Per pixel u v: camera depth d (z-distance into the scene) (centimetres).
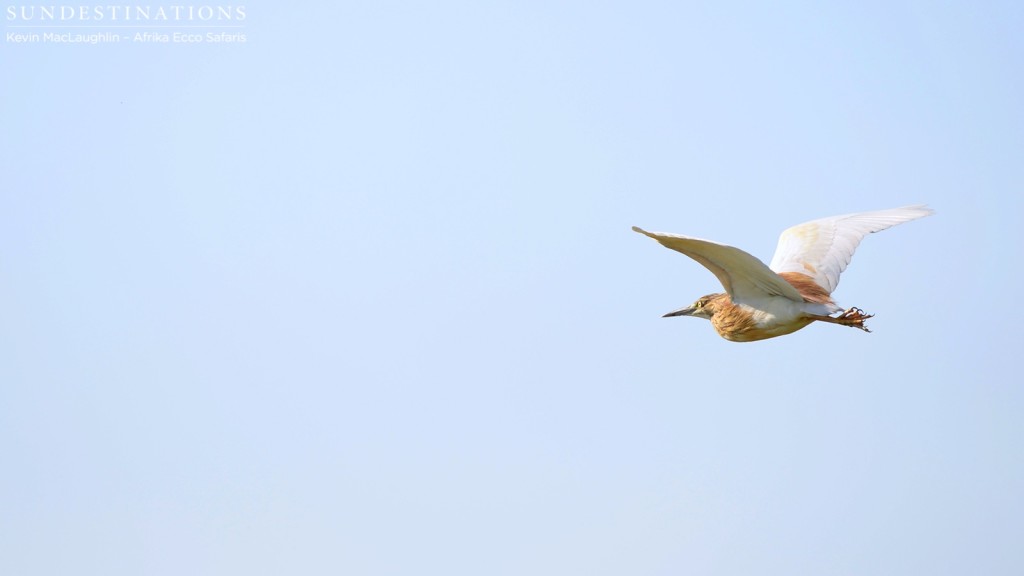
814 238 1708
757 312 1568
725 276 1555
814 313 1530
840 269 1672
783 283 1512
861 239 1702
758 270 1491
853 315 1533
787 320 1545
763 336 1591
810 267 1666
